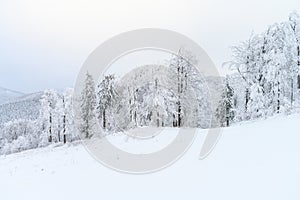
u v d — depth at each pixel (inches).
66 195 299.3
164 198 267.1
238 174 311.6
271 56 1007.0
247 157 380.8
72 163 461.4
